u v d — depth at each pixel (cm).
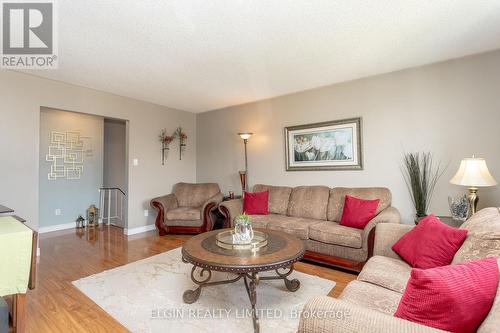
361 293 150
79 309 212
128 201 460
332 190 371
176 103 498
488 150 284
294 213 389
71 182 523
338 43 264
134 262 316
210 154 559
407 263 187
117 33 241
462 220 262
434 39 257
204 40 255
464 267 102
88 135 549
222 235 260
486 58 285
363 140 365
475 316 93
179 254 346
